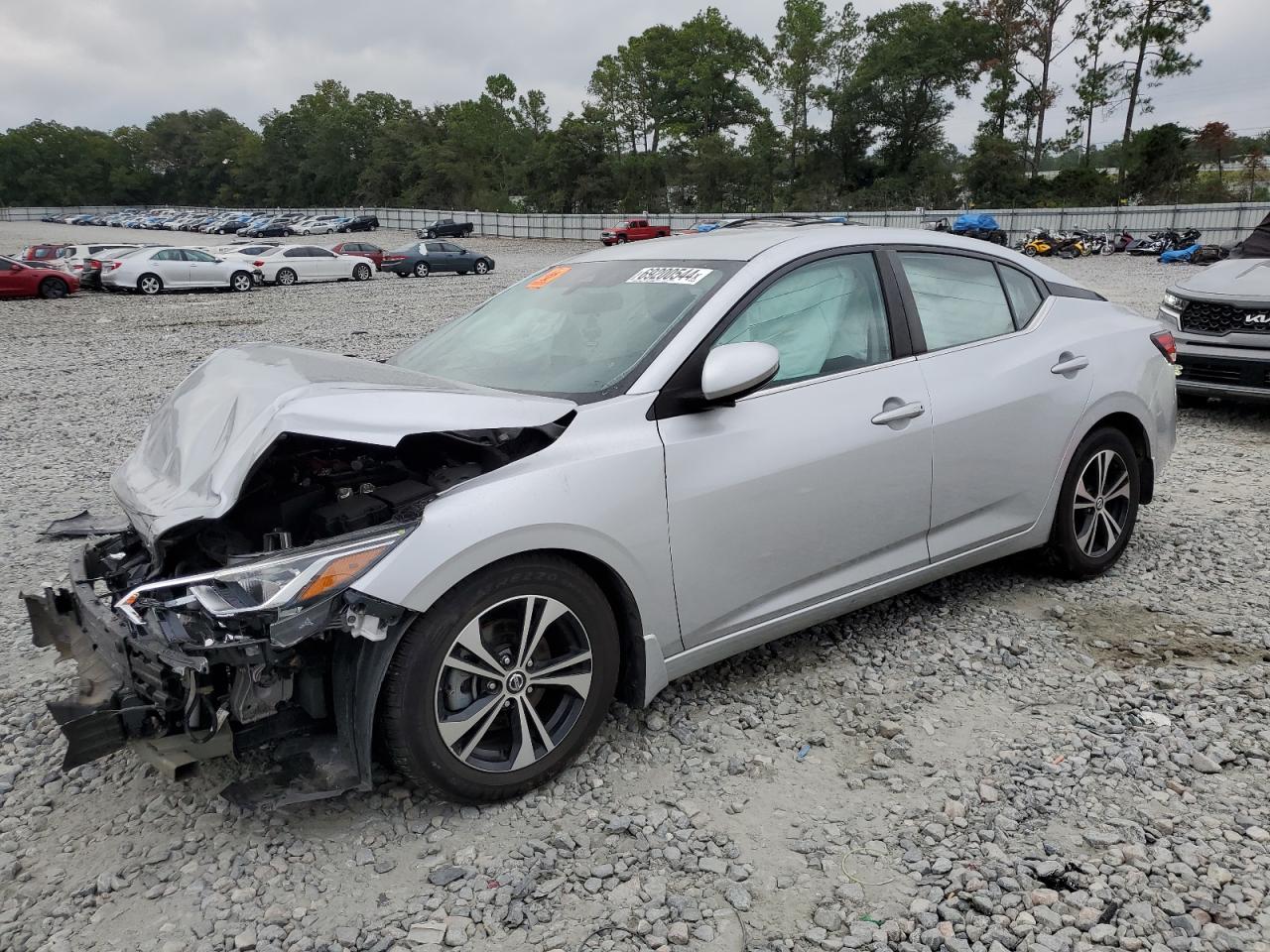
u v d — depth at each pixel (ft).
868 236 12.08
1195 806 8.90
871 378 11.39
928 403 11.70
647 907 7.75
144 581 9.36
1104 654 12.16
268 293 91.30
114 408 32.91
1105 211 160.56
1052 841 8.44
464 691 8.82
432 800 9.30
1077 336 13.79
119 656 8.55
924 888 7.89
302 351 10.77
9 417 31.32
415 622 8.32
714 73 291.38
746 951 7.23
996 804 9.01
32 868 8.53
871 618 13.39
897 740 10.20
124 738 8.30
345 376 9.30
